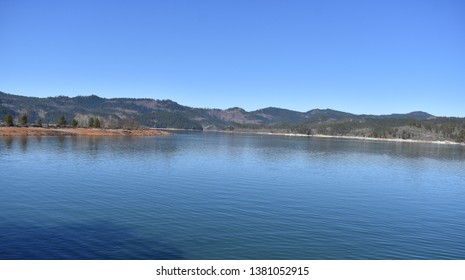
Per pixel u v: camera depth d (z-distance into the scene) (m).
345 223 32.31
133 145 119.81
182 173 59.31
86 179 49.62
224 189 46.28
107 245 24.58
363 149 162.62
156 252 23.72
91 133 184.00
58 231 26.98
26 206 34.16
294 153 116.31
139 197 39.59
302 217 33.72
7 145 99.00
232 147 137.25
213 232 28.11
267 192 45.53
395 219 34.69
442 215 37.28
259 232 28.56
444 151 175.62
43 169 57.53
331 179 59.88
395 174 71.56
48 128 190.25
